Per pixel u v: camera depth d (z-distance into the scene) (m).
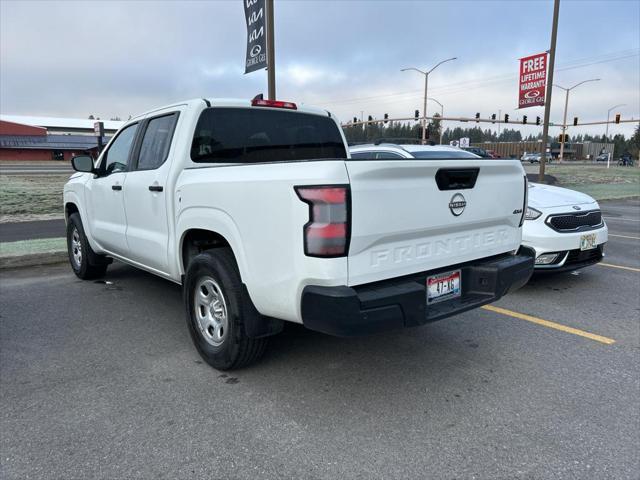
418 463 2.66
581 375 3.71
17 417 3.12
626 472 2.58
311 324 2.99
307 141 5.00
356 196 2.84
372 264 3.00
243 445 2.83
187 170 3.95
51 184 22.78
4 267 7.23
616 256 8.22
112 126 91.31
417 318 3.11
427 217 3.23
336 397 3.38
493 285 3.61
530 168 46.53
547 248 5.68
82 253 6.30
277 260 3.07
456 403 3.30
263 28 9.59
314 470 2.61
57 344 4.34
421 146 7.43
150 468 2.62
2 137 75.38
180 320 4.97
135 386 3.55
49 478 2.54
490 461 2.67
